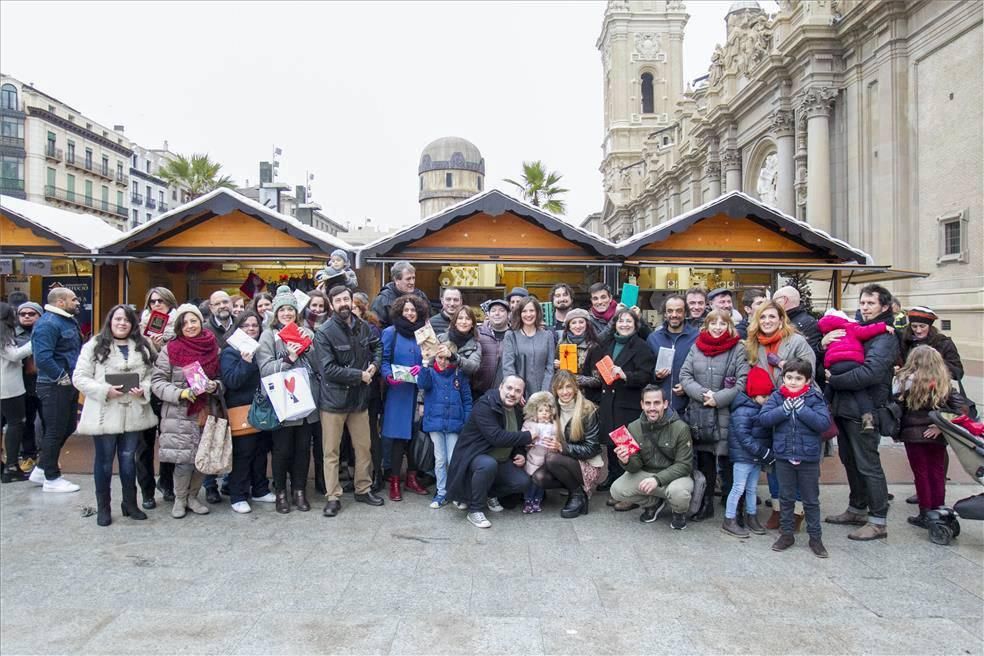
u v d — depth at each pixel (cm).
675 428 559
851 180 2278
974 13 1755
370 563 474
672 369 628
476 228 961
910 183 2019
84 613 394
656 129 6038
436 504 610
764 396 533
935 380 528
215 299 656
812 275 1183
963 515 508
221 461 555
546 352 632
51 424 638
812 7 2344
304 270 1120
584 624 386
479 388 638
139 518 568
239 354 576
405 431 623
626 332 618
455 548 506
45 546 504
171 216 918
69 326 647
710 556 496
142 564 470
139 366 563
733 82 3216
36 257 923
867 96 2214
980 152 1748
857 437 540
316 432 655
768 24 2820
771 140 2812
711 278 1117
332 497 589
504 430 571
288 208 3719
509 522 573
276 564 471
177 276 1093
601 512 604
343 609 402
